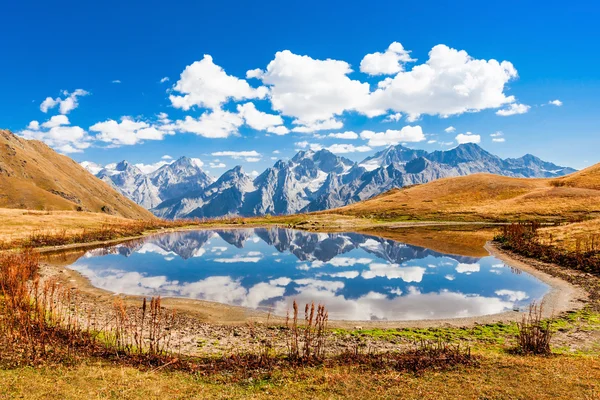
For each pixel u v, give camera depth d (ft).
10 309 74.64
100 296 132.46
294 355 70.33
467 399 50.39
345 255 247.91
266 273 188.14
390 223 454.40
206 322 103.55
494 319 107.24
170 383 56.70
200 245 304.30
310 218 502.38
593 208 417.49
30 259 153.07
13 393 48.34
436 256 233.14
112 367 62.23
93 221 372.79
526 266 185.98
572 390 52.01
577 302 119.44
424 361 66.44
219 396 52.29
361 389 54.70
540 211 436.76
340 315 114.42
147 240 330.34
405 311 118.73
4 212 355.15
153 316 75.87
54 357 63.31
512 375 58.54
